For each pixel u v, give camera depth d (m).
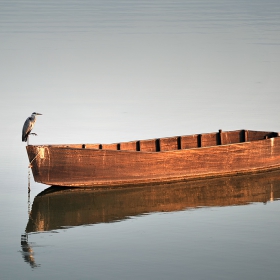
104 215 57.41
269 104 94.50
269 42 133.88
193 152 64.00
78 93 101.56
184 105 94.69
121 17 170.12
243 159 66.31
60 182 61.31
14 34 145.50
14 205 59.28
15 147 76.38
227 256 48.19
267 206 58.94
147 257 48.25
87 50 130.50
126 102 96.62
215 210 58.09
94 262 47.50
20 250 49.78
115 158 61.78
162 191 62.69
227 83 106.69
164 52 128.38
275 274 45.34
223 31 146.88
